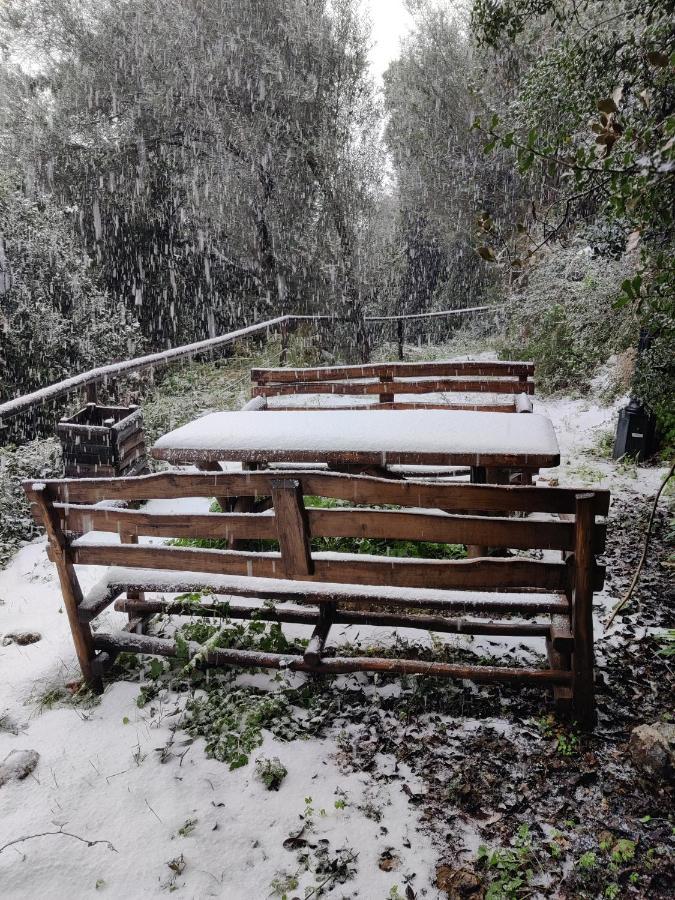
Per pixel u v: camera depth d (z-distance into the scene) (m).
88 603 2.66
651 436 5.15
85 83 10.92
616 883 1.81
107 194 11.88
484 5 3.95
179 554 2.55
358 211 11.32
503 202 12.11
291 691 2.65
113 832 2.05
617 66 3.43
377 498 2.27
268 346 12.05
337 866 1.90
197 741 2.44
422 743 2.37
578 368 7.09
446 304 15.98
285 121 10.88
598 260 6.00
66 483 2.55
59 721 2.59
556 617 2.60
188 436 3.26
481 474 3.46
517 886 1.79
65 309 8.78
